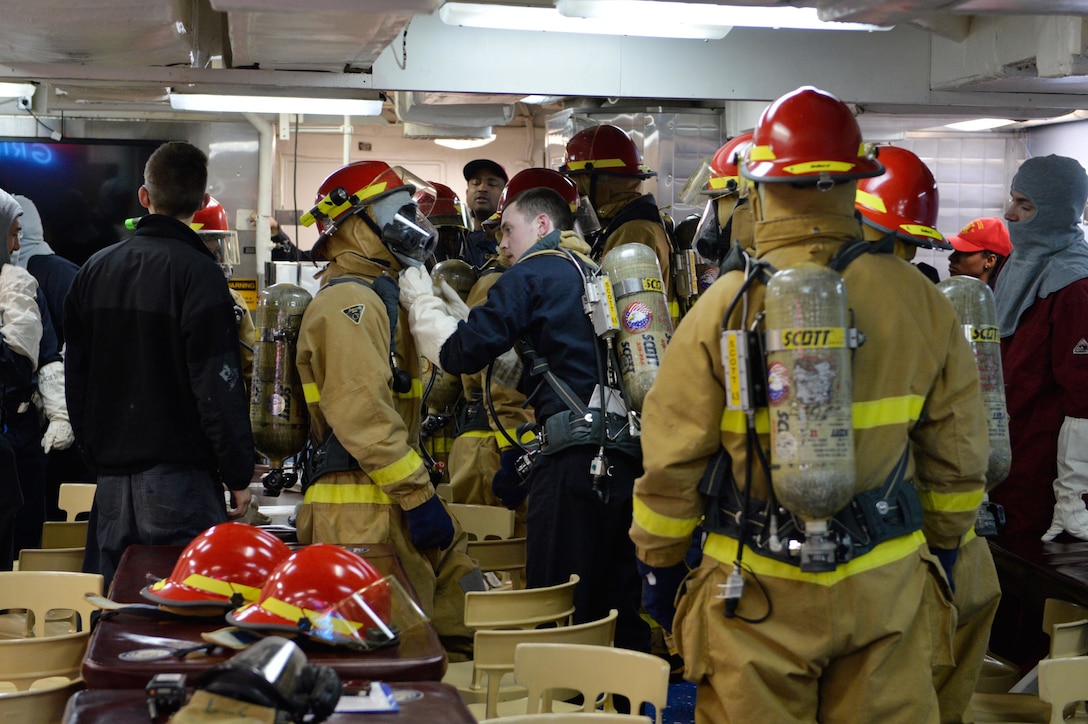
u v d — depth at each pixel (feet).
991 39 15.83
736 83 17.19
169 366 11.09
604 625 8.48
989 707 10.25
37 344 14.11
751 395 7.06
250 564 7.50
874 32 17.24
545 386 11.73
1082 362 13.30
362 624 6.83
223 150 28.04
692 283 18.02
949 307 7.83
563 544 11.59
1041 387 13.80
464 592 11.72
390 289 11.22
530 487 11.98
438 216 19.13
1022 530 13.97
